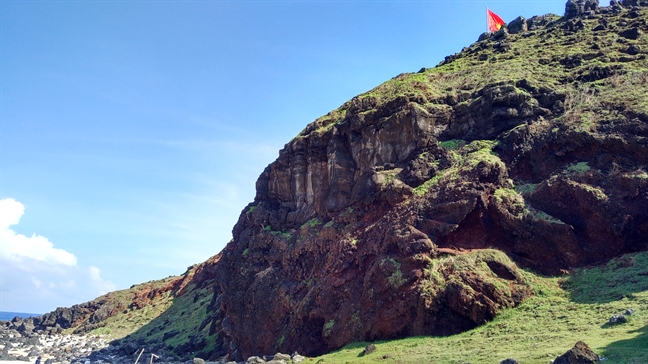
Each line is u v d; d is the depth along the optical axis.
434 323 35.94
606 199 37.91
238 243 62.12
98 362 63.34
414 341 34.75
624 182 38.28
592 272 35.81
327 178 56.47
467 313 34.91
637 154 39.50
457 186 42.81
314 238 50.97
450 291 35.97
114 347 76.75
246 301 54.12
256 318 51.75
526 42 66.38
